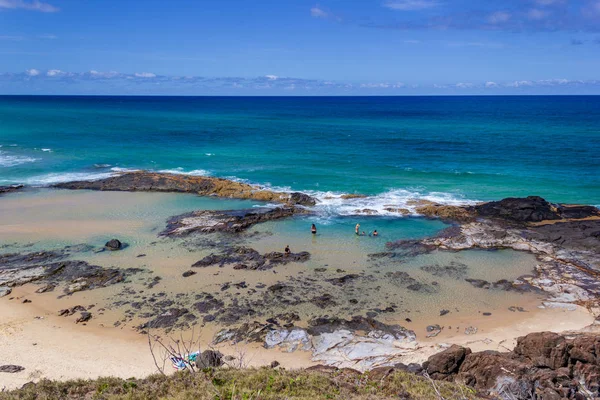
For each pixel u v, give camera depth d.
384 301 25.47
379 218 39.81
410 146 77.06
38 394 14.54
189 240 34.12
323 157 67.12
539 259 30.94
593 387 15.22
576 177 53.25
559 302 25.17
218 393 13.84
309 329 22.58
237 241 34.12
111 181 50.03
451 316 24.00
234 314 23.89
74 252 31.61
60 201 43.69
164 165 60.81
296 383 15.16
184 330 22.48
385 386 15.55
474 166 60.06
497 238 34.16
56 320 23.20
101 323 23.00
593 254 30.94
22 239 33.81
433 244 33.50
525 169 57.78
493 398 14.84
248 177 54.56
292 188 49.59
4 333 21.83
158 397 14.12
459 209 40.38
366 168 59.44
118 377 17.48
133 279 27.70
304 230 36.81
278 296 25.80
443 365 17.41
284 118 142.00
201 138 87.06
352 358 20.16
